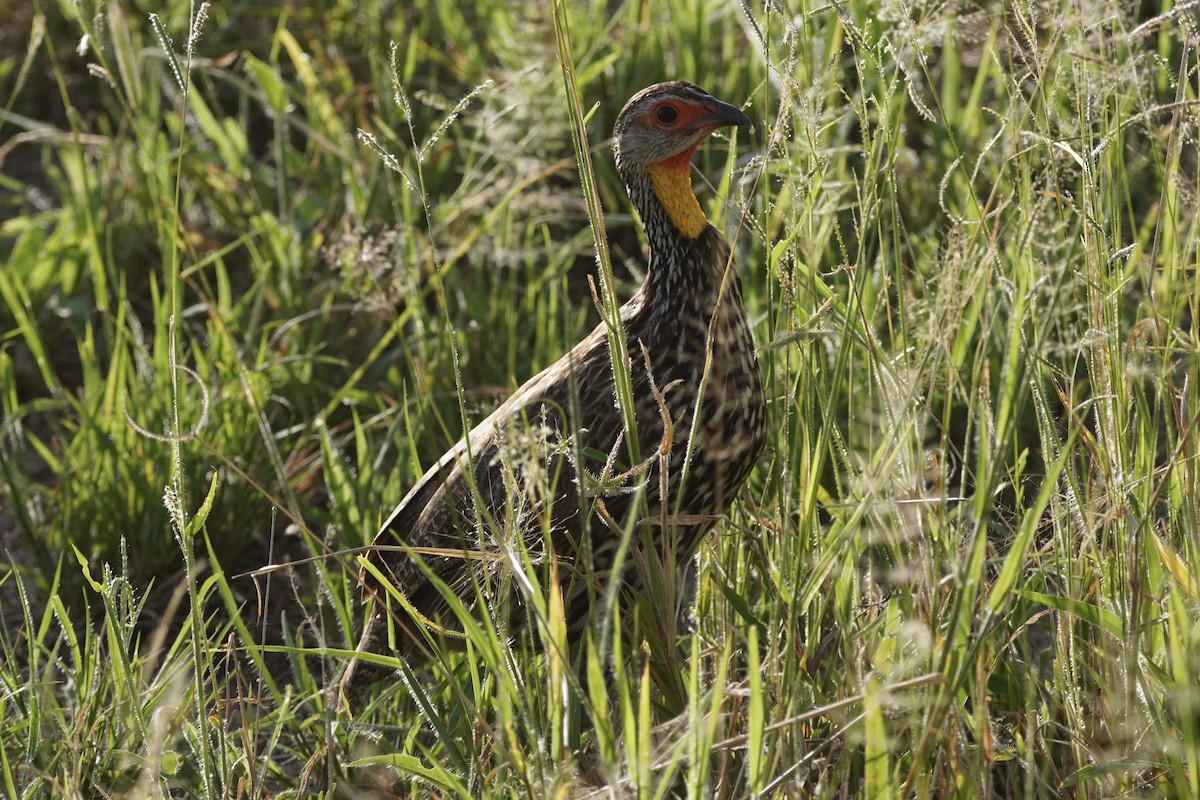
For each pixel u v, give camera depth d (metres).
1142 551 6.07
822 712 5.15
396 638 7.57
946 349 5.78
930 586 6.02
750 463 7.16
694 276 7.05
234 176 11.73
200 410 9.41
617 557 4.93
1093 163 6.46
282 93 11.70
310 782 6.88
